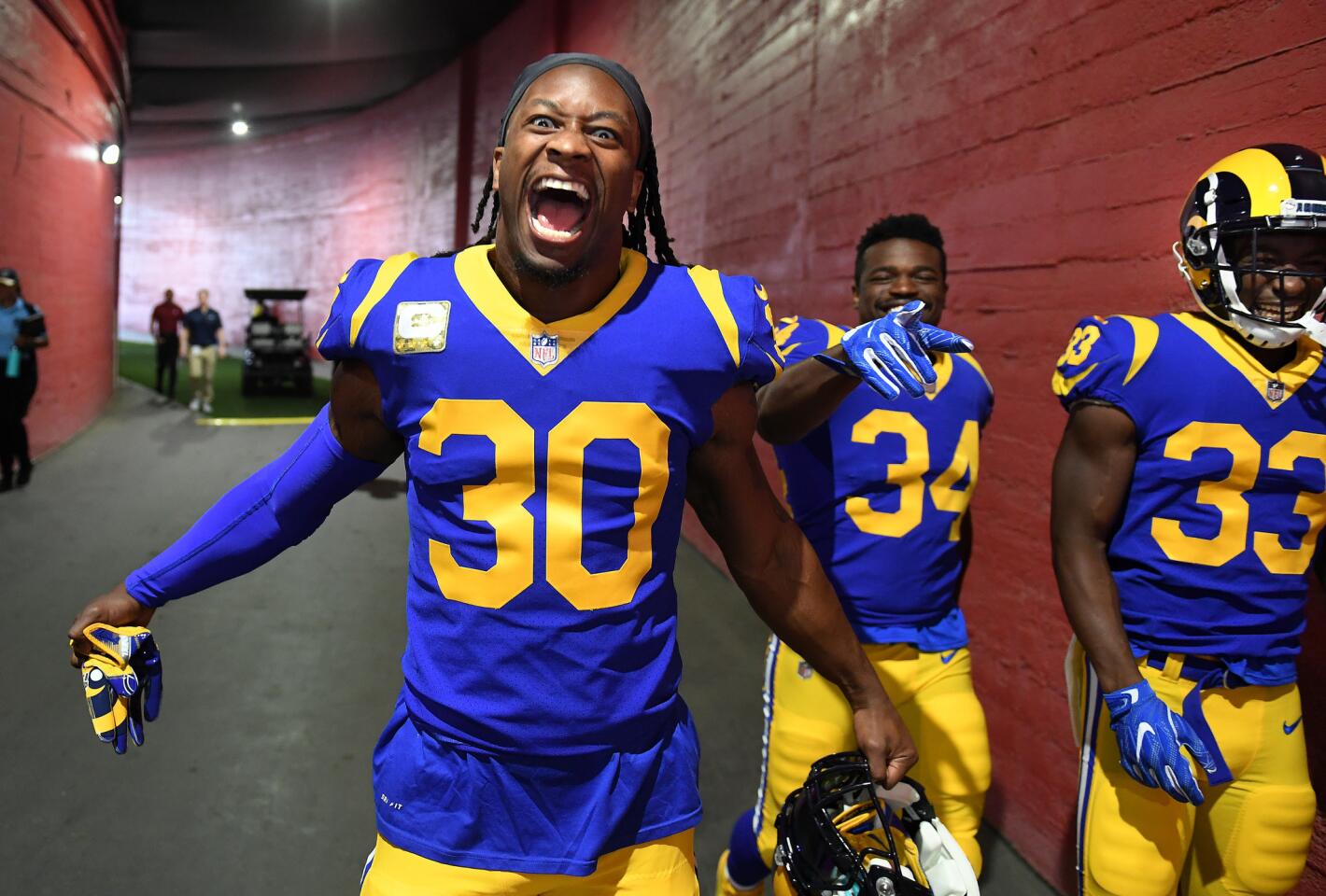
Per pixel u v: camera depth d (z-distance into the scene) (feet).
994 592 10.44
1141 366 5.74
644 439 4.17
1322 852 6.52
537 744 4.26
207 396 42.47
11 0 27.20
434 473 4.25
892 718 5.21
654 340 4.17
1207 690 5.75
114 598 4.69
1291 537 5.73
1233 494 5.68
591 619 4.22
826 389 5.79
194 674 13.61
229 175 82.53
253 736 11.69
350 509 24.85
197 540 4.72
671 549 4.50
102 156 41.68
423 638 4.46
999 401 10.38
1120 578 5.97
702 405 4.30
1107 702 5.65
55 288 32.42
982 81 10.82
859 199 14.28
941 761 7.36
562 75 4.09
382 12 46.19
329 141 70.33
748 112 19.67
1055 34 9.48
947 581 7.54
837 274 15.19
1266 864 5.85
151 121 76.89
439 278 4.29
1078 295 9.08
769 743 7.59
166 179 88.79
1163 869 5.77
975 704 7.55
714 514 4.84
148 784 10.43
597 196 4.02
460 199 51.55
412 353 4.18
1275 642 5.76
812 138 16.29
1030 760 9.67
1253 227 5.41
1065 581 5.91
